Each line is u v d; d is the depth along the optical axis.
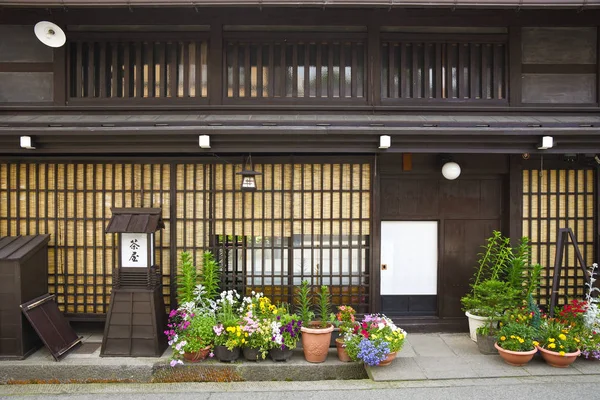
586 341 5.48
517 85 6.60
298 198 6.55
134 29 6.57
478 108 6.52
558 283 6.54
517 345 5.40
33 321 5.54
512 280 6.25
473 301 6.20
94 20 6.43
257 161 6.48
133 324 5.73
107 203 6.52
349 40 6.61
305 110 6.50
